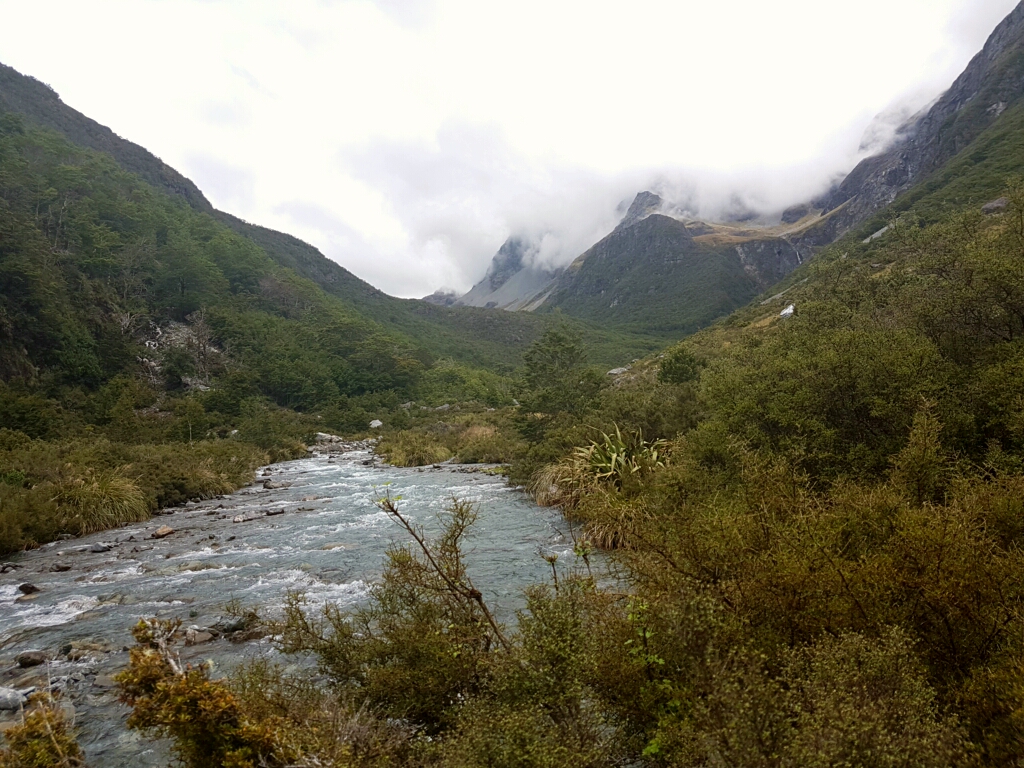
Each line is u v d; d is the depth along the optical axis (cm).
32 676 755
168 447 3105
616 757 384
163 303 8406
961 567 416
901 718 299
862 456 884
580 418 2748
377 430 6144
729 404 1186
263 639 824
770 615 427
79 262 7469
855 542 539
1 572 1329
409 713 473
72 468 2084
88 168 10400
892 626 376
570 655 390
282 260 16575
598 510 764
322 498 2311
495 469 2973
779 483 647
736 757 280
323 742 357
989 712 331
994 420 827
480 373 10912
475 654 478
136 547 1548
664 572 472
